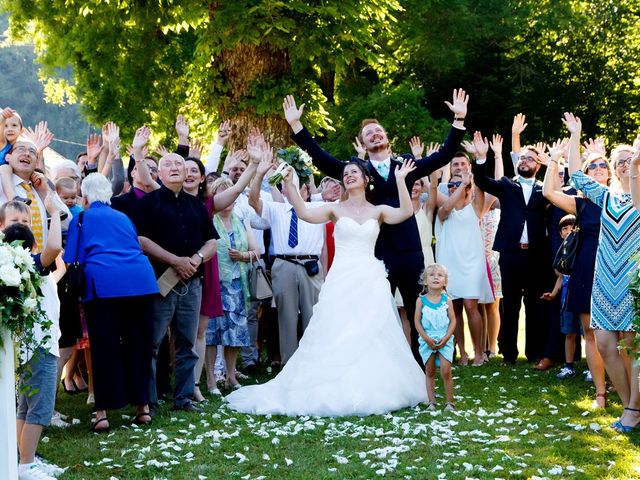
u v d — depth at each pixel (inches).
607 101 1026.1
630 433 230.8
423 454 211.8
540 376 319.9
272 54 527.8
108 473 202.5
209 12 515.5
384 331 271.4
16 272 170.7
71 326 265.7
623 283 237.1
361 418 253.4
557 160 272.8
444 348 262.5
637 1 1000.9
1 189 254.5
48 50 735.1
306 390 264.1
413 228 298.7
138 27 574.9
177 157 268.7
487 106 949.2
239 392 285.0
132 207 267.4
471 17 767.7
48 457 216.1
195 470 202.7
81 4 594.6
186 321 266.2
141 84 682.8
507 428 237.9
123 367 247.0
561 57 1007.6
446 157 299.1
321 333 272.5
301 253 332.8
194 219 268.8
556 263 270.8
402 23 738.2
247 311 327.6
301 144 300.5
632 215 240.5
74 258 243.3
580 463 205.0
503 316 351.3
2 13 697.0
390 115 724.0
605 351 241.3
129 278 243.3
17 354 184.1
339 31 514.6
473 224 353.4
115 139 297.9
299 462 208.7
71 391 307.7
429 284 265.1
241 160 359.3
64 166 300.2
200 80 537.0
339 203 290.2
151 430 241.1
